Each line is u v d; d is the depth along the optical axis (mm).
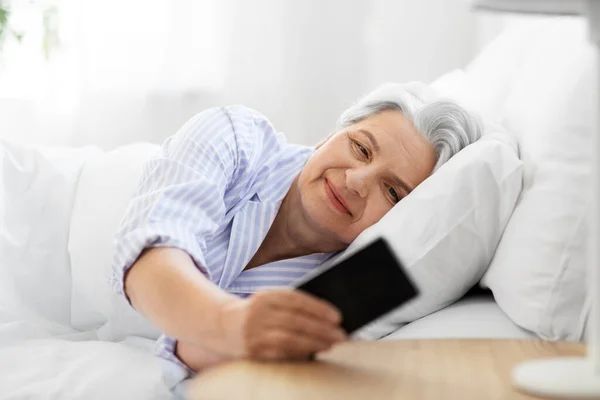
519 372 723
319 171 1208
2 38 2326
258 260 1274
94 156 1669
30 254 1511
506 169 1123
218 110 1268
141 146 1671
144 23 2402
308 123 2457
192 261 965
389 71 2438
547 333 1013
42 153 1614
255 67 2436
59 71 2395
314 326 752
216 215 1116
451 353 837
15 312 1471
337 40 2430
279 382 724
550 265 1018
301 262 1252
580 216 1015
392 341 892
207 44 2418
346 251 1183
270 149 1298
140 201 1058
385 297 752
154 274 906
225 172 1190
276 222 1268
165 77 2414
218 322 811
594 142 712
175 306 860
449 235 1108
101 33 2402
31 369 1242
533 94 1275
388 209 1196
